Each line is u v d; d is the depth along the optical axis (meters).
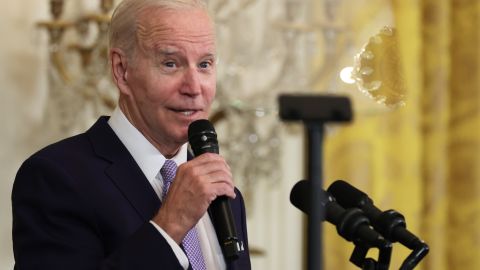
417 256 5.70
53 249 6.20
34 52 12.30
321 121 4.52
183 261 6.13
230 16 11.52
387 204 13.21
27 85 12.28
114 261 6.02
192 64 6.46
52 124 12.30
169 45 6.41
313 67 11.34
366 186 13.03
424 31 13.72
